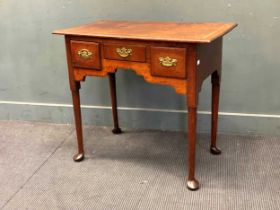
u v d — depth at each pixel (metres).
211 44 1.84
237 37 2.25
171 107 2.48
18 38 2.57
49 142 2.42
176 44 1.67
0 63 2.65
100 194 1.86
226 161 2.12
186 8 2.27
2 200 1.84
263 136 2.39
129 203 1.79
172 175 2.01
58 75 2.60
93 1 2.38
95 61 1.88
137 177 2.00
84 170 2.08
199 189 1.87
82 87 2.57
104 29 1.95
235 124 2.41
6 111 2.74
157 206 1.76
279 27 2.19
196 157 2.17
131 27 2.00
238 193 1.83
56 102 2.66
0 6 2.51
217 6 2.23
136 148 2.31
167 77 1.75
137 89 2.49
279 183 1.89
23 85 2.67
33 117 2.72
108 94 2.55
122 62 1.83
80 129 2.13
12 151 2.31
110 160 2.18
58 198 1.84
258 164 2.08
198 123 2.46
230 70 2.32
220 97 2.39
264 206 1.73
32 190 1.92
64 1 2.42
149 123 2.54
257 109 2.36
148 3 2.30
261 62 2.27
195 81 1.69
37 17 2.49
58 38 2.51
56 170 2.09
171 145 2.33
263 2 2.16
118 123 2.57
